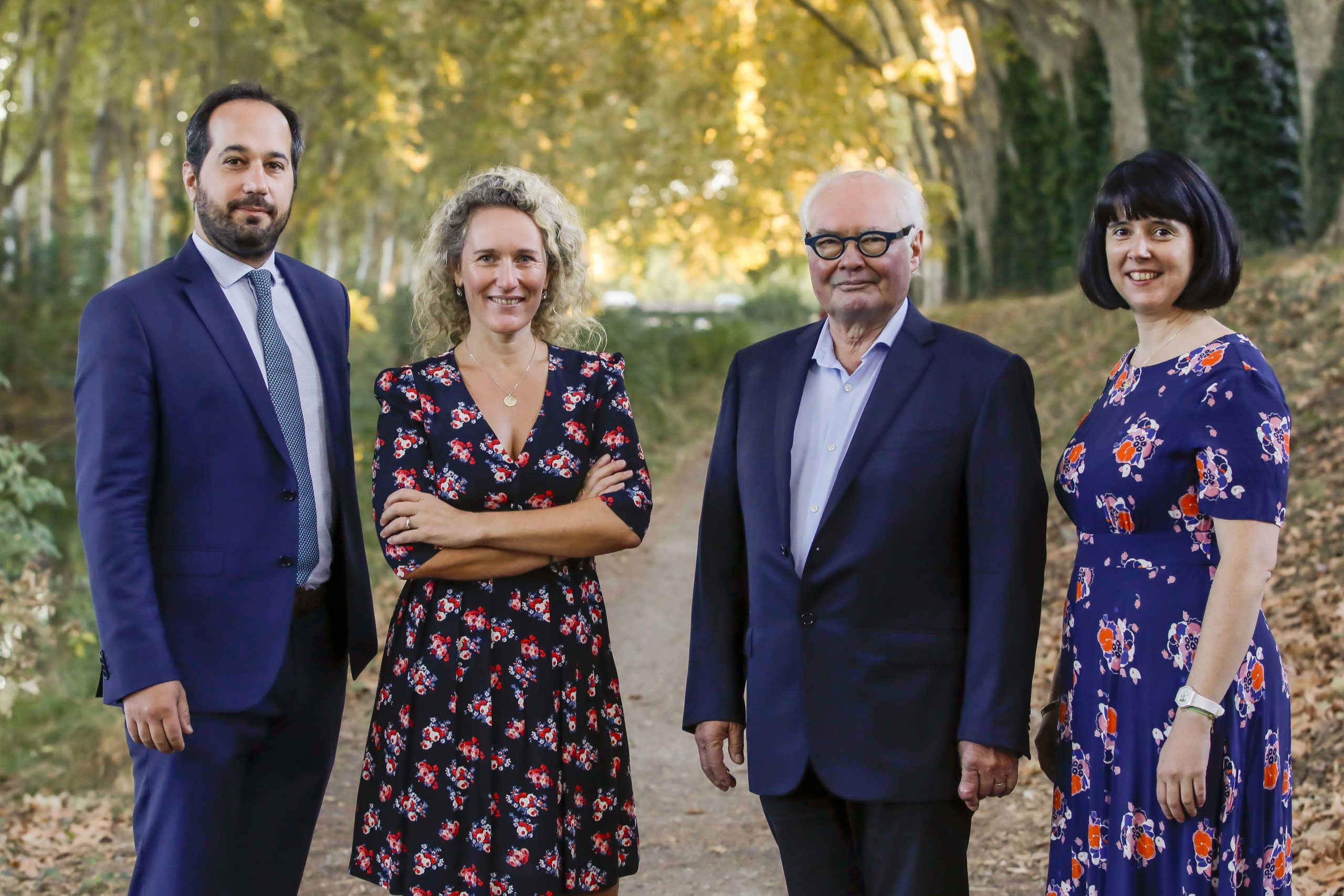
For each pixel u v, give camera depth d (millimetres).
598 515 2998
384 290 29000
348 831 5023
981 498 2760
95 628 6984
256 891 3145
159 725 2781
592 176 22453
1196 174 2664
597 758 3023
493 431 3059
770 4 16875
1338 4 12164
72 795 5520
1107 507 2674
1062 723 2807
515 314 3062
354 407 11922
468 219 3137
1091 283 2889
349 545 3180
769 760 2896
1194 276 2656
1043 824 4762
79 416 2916
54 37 16312
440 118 17625
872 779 2770
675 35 16609
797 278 32844
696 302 68625
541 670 2947
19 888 4457
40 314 17359
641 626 8617
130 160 21906
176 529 2965
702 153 19297
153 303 2973
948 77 21516
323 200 21375
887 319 2906
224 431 2979
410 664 2957
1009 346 15531
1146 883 2590
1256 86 13789
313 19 15375
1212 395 2535
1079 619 2744
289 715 3117
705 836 5043
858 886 2955
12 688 5547
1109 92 18562
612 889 3047
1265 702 2566
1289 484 7145
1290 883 2633
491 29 14758
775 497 2934
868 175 2867
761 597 2949
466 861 2883
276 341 3102
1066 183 21062
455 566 2918
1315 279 10141
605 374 3203
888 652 2793
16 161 27859
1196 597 2547
